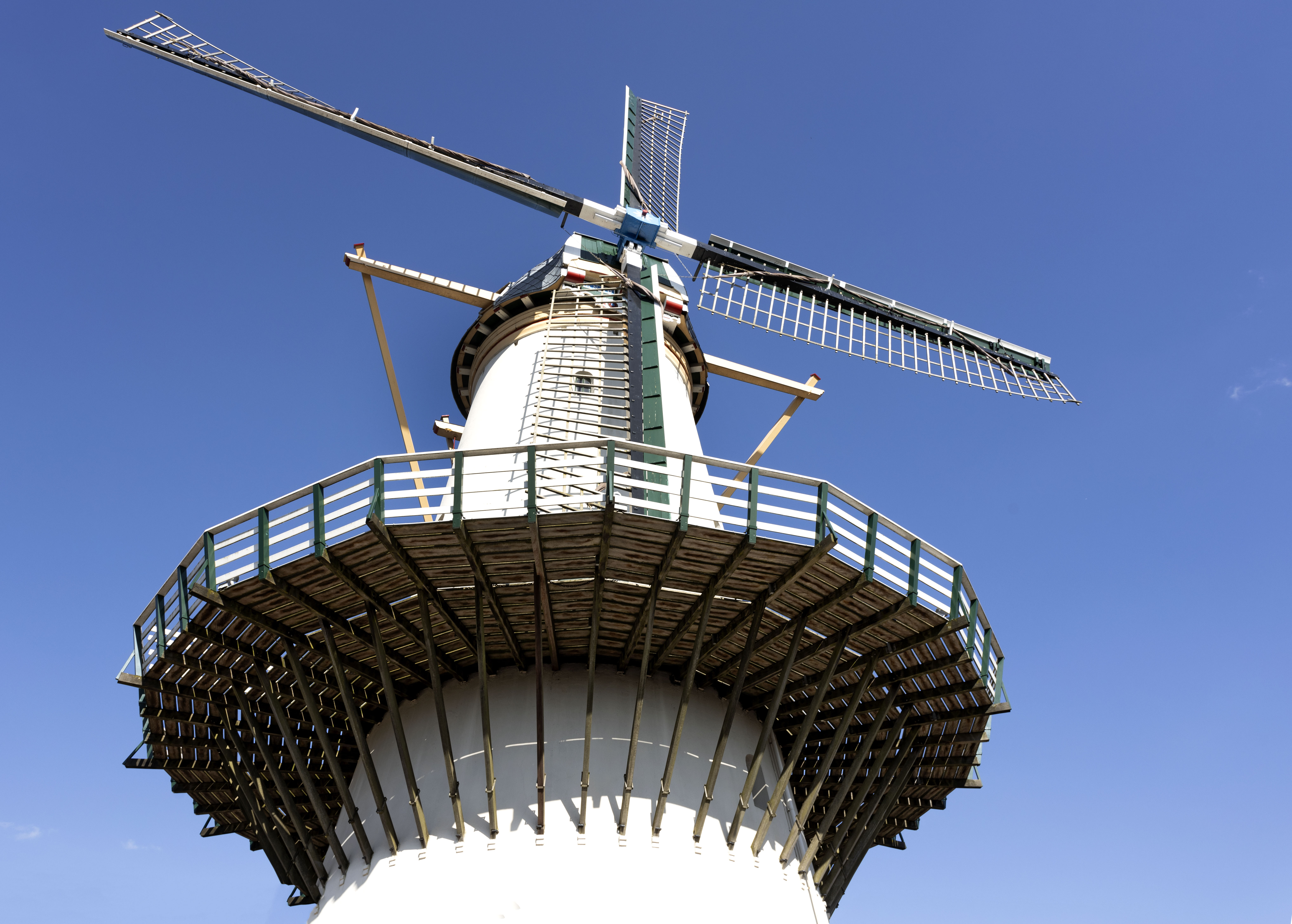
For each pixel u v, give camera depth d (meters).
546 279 17.67
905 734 14.74
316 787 13.25
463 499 13.18
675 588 11.85
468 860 11.69
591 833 11.83
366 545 11.02
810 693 14.56
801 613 12.48
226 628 12.27
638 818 12.07
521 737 12.75
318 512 11.10
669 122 24.41
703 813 12.21
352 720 12.22
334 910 12.17
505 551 11.09
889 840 17.52
